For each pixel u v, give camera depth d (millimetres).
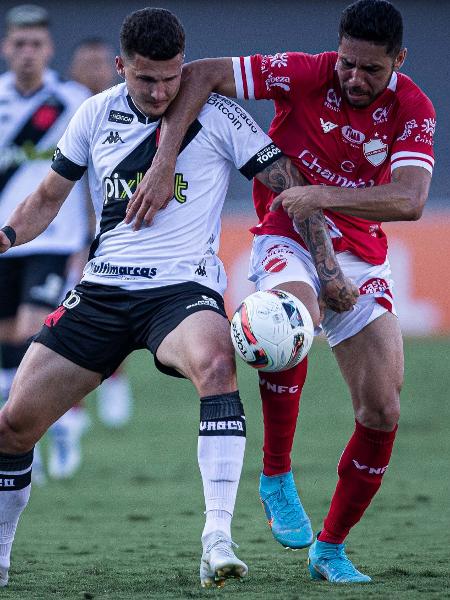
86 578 15953
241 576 13133
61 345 14805
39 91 29984
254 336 14047
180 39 14531
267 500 16938
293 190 15258
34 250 28438
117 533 21156
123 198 15125
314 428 36719
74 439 29250
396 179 15594
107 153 15188
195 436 35938
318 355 54875
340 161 16375
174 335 14266
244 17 70500
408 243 55750
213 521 13492
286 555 18625
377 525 21719
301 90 16141
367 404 15898
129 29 14477
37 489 27438
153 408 42000
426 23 70125
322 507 24125
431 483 27484
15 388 14727
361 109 16016
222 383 13812
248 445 33938
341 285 15570
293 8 70500
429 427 36781
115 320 14844
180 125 14977
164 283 14805
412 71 70312
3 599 14297
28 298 28172
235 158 15461
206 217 15094
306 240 15797
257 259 16781
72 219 28797
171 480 28641
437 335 55875
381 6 14977
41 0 70312
